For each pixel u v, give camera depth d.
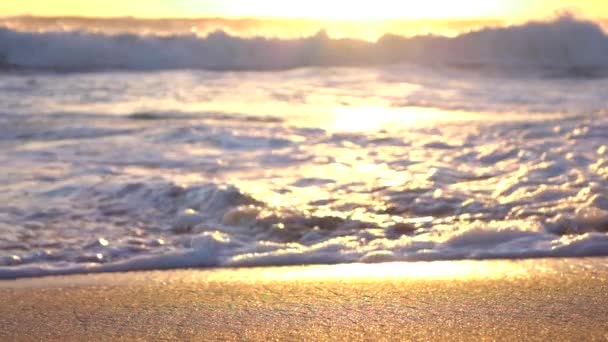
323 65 20.00
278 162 8.08
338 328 3.86
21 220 6.04
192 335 3.76
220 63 19.97
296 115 11.50
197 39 20.11
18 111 11.45
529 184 7.06
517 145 8.70
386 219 6.14
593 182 7.08
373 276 4.84
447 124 10.38
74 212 6.26
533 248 5.43
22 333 3.78
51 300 4.32
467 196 6.73
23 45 19.55
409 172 7.63
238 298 4.38
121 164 7.91
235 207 6.26
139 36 19.92
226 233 5.79
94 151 8.55
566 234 5.79
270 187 6.98
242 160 8.15
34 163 7.93
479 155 8.32
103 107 12.10
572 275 4.81
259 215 6.07
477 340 3.68
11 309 4.15
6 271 4.90
